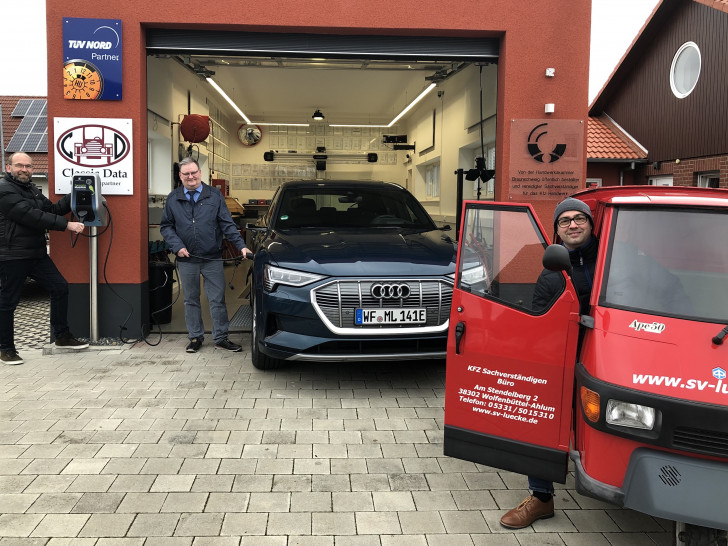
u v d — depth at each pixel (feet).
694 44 42.32
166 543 8.78
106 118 19.13
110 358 18.26
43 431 12.78
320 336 14.75
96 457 11.59
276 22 19.25
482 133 28.43
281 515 9.62
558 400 8.77
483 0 19.89
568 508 10.08
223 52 20.01
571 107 20.54
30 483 10.52
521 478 11.10
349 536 9.07
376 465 11.48
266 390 15.58
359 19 19.47
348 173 59.98
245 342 20.30
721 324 7.89
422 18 19.70
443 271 15.07
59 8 18.76
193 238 18.49
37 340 21.06
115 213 19.48
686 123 43.34
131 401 14.64
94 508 9.73
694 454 7.29
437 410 14.37
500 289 9.26
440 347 15.30
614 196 10.01
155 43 19.70
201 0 19.03
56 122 19.06
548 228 20.80
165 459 11.55
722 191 9.18
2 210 16.75
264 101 48.47
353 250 15.72
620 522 9.62
